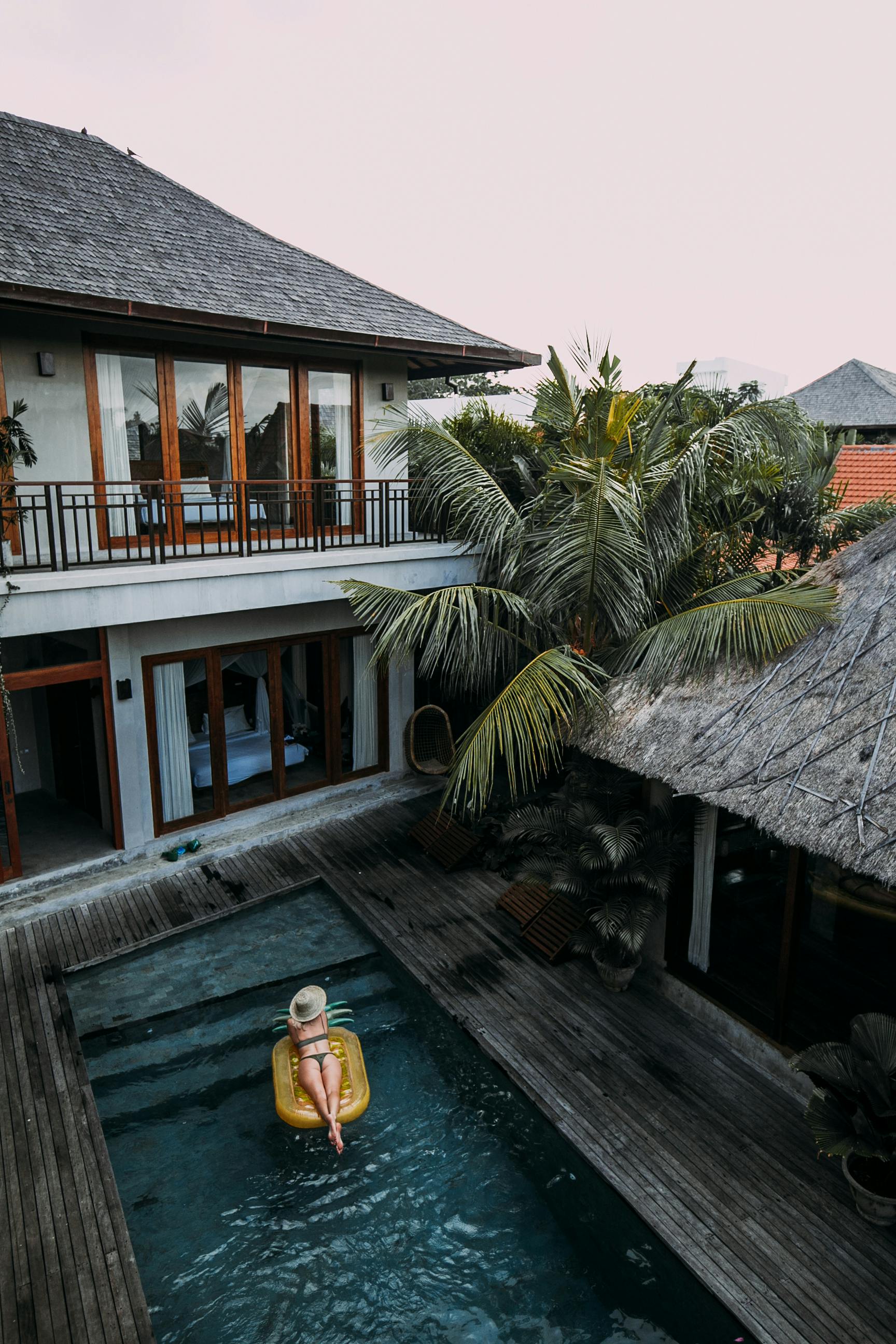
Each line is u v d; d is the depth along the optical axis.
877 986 6.33
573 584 9.09
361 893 10.12
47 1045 7.37
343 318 11.45
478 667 9.97
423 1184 6.11
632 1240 5.67
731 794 6.41
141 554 9.74
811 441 12.57
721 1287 5.16
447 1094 7.00
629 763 7.38
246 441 11.51
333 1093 6.41
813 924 6.71
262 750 12.03
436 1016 8.01
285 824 11.77
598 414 10.94
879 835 5.41
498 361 12.70
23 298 8.40
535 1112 6.71
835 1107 5.68
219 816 11.62
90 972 8.61
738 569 11.96
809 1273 5.25
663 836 7.74
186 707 11.02
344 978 8.66
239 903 9.85
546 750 8.35
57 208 10.60
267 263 12.05
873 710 6.25
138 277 9.88
